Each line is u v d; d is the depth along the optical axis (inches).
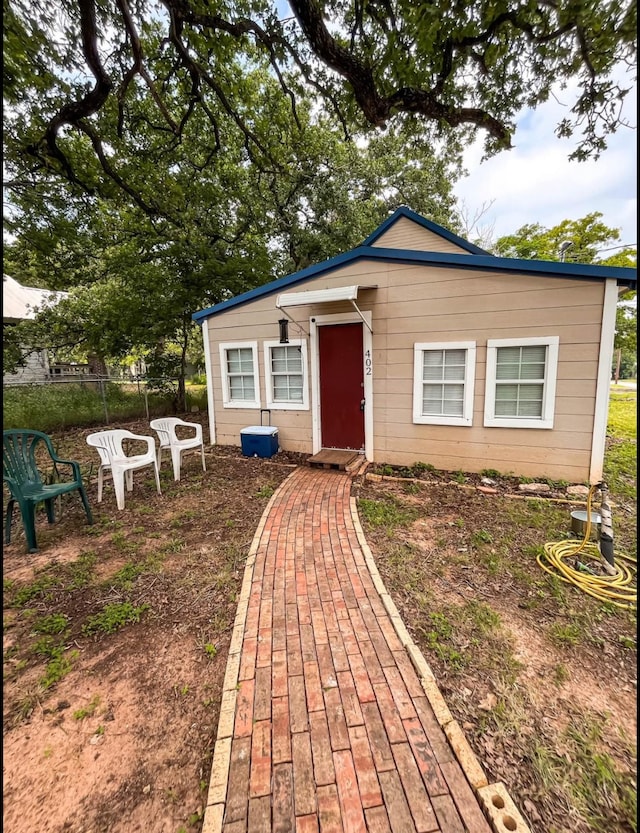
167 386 483.5
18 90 145.9
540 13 115.0
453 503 177.5
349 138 192.2
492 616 99.0
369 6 129.8
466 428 213.3
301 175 458.6
